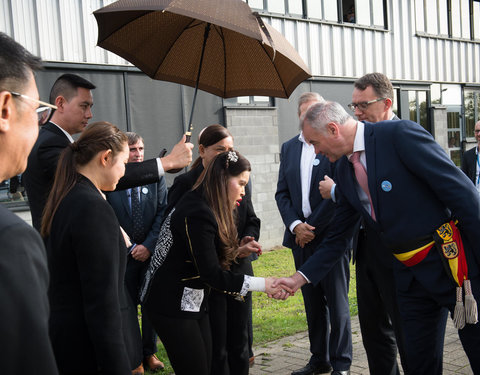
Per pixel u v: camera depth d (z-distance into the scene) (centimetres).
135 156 393
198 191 246
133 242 379
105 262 170
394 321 274
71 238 172
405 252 229
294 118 933
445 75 1246
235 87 316
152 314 238
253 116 865
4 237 88
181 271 238
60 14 684
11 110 102
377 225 240
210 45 304
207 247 230
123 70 731
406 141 222
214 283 233
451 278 221
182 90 788
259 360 382
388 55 1110
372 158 230
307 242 355
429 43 1205
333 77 993
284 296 270
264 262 750
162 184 394
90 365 175
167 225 245
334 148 240
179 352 236
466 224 213
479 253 215
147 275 248
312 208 358
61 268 175
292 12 931
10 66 102
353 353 392
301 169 369
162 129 770
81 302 174
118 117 729
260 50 288
